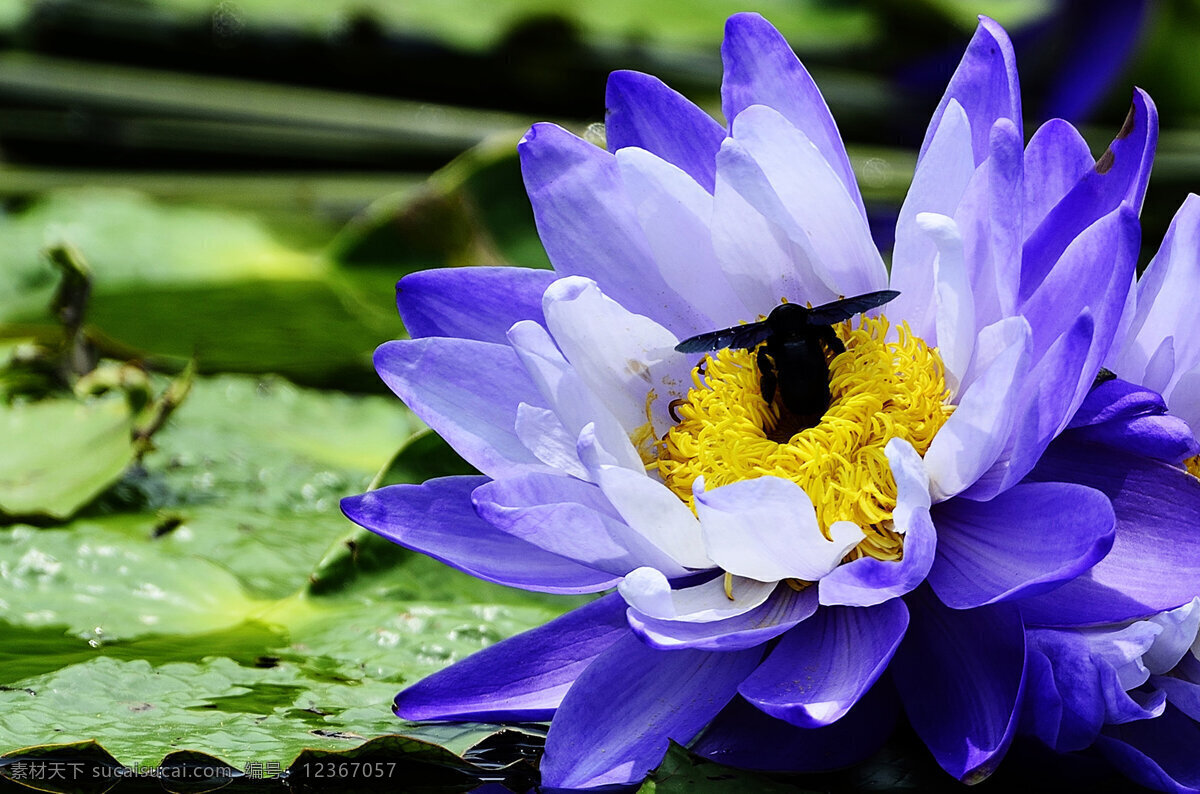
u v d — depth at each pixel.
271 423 1.55
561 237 1.44
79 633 1.45
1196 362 1.42
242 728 1.41
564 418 1.42
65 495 1.49
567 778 1.40
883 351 1.42
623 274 1.44
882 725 1.40
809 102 1.43
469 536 1.42
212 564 1.47
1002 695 1.39
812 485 1.42
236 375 1.59
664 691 1.41
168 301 1.70
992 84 1.42
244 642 1.45
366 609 1.46
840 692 1.39
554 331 1.42
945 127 1.41
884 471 1.42
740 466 1.43
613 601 1.42
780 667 1.40
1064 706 1.39
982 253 1.41
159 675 1.43
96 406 1.51
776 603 1.41
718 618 1.40
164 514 1.49
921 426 1.42
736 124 1.42
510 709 1.41
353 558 1.46
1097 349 1.39
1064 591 1.40
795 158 1.42
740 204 1.43
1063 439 1.41
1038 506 1.40
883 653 1.39
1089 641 1.39
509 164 1.64
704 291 1.44
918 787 1.40
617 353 1.43
